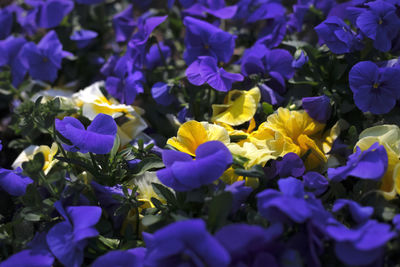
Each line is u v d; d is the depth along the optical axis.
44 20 1.01
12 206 0.83
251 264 0.65
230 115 0.81
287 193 0.68
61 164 0.79
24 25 1.04
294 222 0.67
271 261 0.64
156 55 0.93
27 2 1.06
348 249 0.65
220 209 0.67
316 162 0.78
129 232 0.73
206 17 0.98
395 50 0.85
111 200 0.75
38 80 0.99
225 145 0.73
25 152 0.84
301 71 0.86
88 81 1.04
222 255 0.63
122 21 1.02
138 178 0.78
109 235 0.74
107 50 1.08
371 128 0.77
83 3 1.03
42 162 0.72
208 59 0.82
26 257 0.70
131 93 0.85
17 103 0.96
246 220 0.73
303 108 0.82
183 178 0.70
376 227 0.66
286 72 0.86
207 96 0.89
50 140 0.90
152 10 1.04
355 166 0.71
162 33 1.06
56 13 1.01
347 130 0.83
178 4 1.08
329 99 0.80
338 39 0.82
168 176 0.71
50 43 0.94
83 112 0.82
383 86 0.78
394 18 0.81
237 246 0.64
